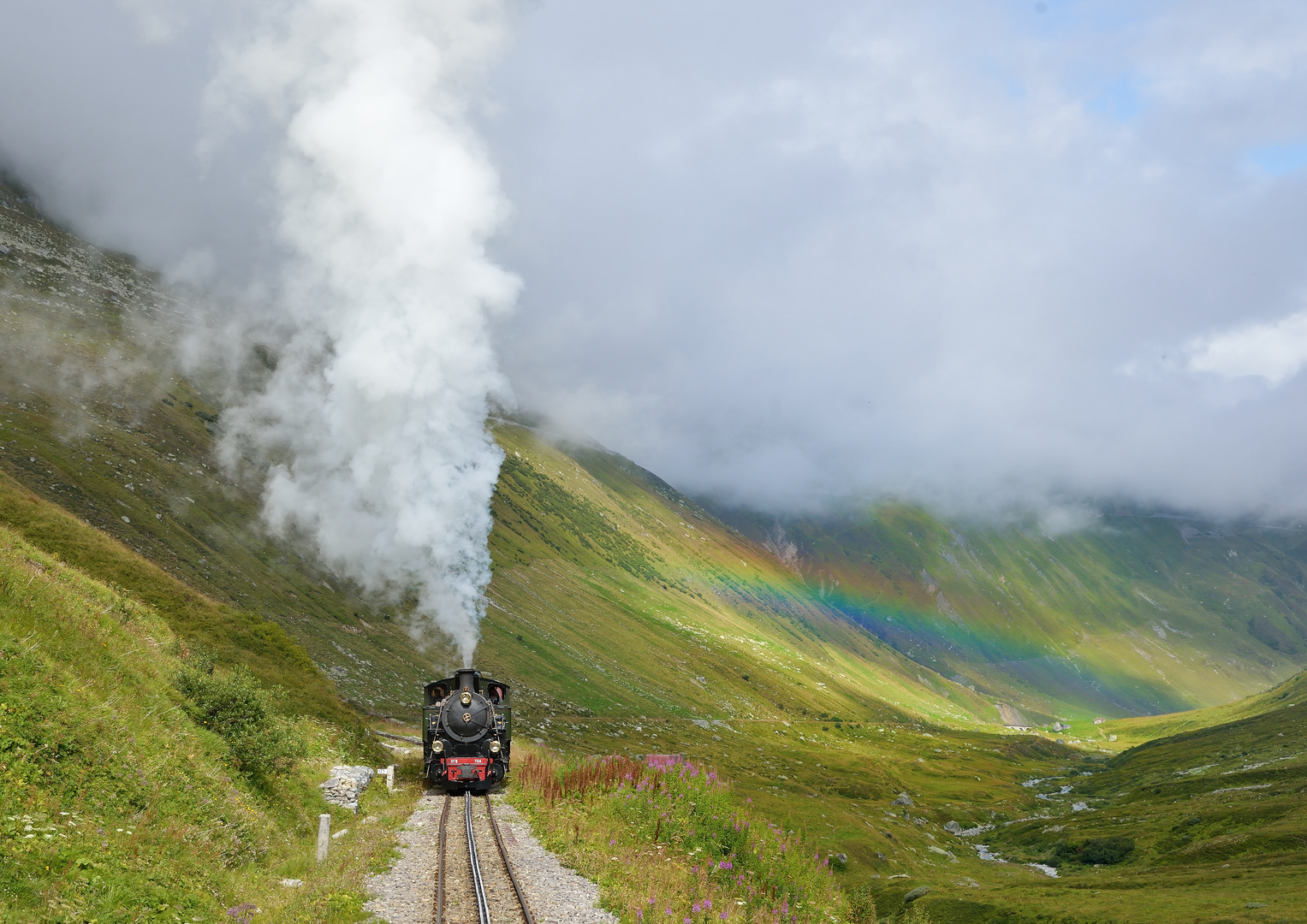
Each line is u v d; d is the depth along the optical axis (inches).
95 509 4785.9
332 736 1718.8
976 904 3545.8
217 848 816.3
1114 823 5728.3
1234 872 3900.1
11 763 697.6
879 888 3875.5
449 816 1262.3
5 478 2027.6
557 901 824.9
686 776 1382.9
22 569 1088.2
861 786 7194.9
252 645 1943.9
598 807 1254.9
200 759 989.2
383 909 767.1
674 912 840.9
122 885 626.2
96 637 1062.4
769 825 1320.1
